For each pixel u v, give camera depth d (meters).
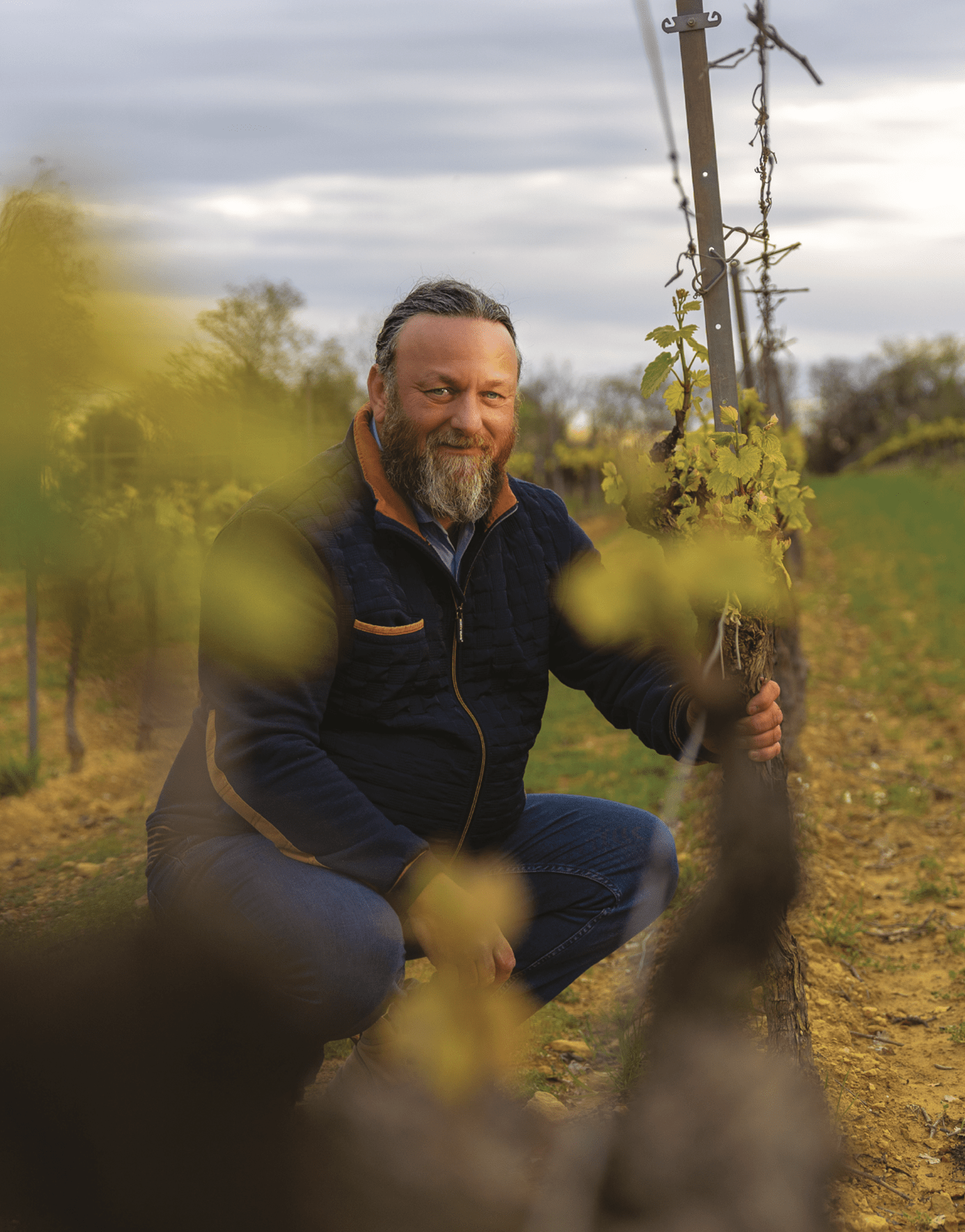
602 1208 0.89
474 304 1.74
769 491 1.78
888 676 8.59
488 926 1.69
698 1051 1.05
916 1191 2.07
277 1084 1.53
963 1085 2.55
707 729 1.69
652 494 1.82
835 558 17.83
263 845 1.81
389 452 1.78
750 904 1.47
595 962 2.19
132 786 5.18
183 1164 1.08
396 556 1.83
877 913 3.82
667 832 2.21
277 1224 1.06
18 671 8.48
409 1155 1.07
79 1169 0.99
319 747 1.84
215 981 1.48
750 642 1.68
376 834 1.69
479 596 1.93
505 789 2.00
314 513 1.75
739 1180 0.93
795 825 1.73
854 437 67.31
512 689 2.01
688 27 1.87
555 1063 2.43
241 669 1.58
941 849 4.58
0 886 3.40
